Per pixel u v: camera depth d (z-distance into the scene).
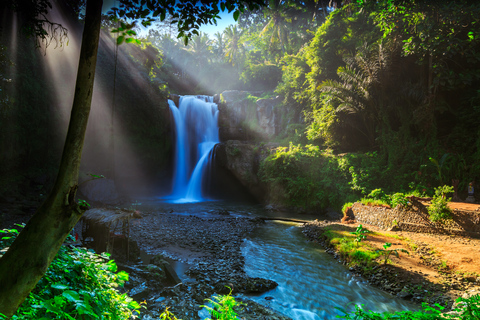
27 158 18.80
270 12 40.03
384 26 18.11
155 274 7.79
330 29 25.34
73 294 2.05
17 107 17.92
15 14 17.52
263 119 32.44
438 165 16.98
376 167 19.50
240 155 29.12
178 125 32.38
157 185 31.27
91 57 1.97
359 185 19.52
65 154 1.89
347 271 9.76
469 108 18.92
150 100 28.88
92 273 3.12
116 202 22.36
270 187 25.17
